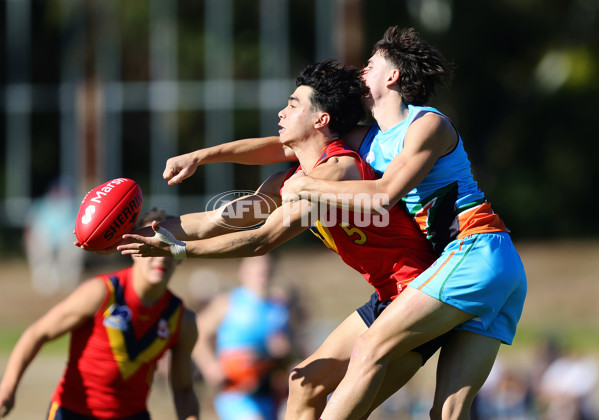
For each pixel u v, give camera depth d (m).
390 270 15.40
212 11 67.50
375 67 15.47
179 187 65.25
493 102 92.25
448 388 14.89
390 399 35.22
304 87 15.37
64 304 18.08
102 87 61.66
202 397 34.03
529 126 90.38
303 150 15.46
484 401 33.75
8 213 66.06
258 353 26.64
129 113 68.19
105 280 18.06
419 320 14.45
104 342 18.00
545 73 88.31
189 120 66.69
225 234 15.11
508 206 85.88
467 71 89.75
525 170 89.12
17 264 65.25
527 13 87.94
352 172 14.73
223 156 16.42
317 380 15.66
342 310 48.25
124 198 14.91
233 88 65.06
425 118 14.59
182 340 18.67
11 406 18.06
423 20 87.06
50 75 71.81
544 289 55.34
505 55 91.19
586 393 33.88
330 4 59.06
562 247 67.94
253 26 67.94
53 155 75.06
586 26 88.00
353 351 14.75
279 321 26.97
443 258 14.82
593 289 54.44
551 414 33.81
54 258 56.44
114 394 18.23
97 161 60.34
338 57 57.66
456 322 14.70
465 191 15.07
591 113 88.50
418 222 15.24
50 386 38.41
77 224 14.79
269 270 27.12
